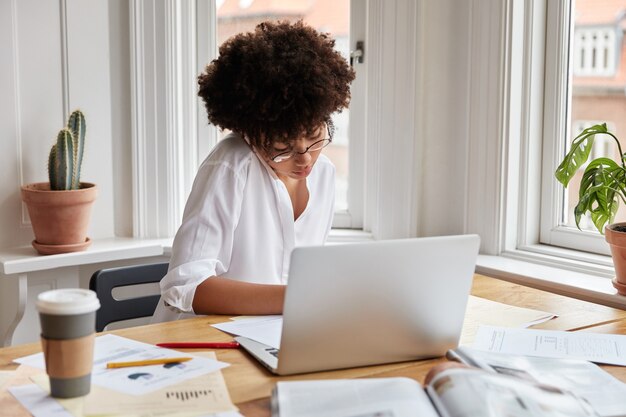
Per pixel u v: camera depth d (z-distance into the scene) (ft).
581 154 7.07
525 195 8.43
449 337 4.86
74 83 8.73
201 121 9.38
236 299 5.61
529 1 8.18
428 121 8.80
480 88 8.30
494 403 3.72
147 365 4.58
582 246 8.16
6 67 8.30
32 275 8.48
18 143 8.46
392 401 3.87
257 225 6.23
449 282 4.71
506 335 5.24
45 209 8.02
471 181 8.51
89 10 8.73
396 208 8.91
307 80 5.70
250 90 5.69
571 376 4.45
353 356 4.65
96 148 8.96
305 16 9.37
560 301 6.25
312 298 4.38
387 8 8.66
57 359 4.04
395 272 4.52
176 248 5.83
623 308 6.82
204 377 4.42
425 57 8.72
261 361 4.67
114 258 8.47
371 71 9.01
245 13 9.43
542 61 8.34
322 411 3.82
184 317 6.13
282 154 5.94
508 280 7.77
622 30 7.81
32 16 8.40
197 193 6.00
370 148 9.17
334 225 9.61
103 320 6.48
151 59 8.92
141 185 9.07
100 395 4.13
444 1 8.57
